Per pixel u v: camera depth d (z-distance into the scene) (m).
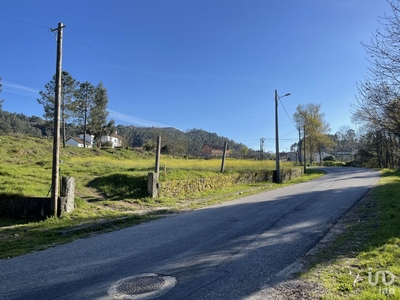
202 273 4.82
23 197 10.78
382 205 10.23
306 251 5.87
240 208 11.90
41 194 12.09
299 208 11.09
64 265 5.56
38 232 8.51
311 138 67.19
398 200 11.01
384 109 5.90
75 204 11.68
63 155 29.62
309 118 66.00
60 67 10.60
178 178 18.16
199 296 3.97
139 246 6.73
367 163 60.47
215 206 13.21
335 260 5.22
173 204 13.84
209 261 5.43
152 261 5.57
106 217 10.40
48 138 45.59
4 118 76.88
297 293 3.96
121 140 93.19
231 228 8.20
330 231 7.44
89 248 6.77
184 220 9.84
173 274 4.83
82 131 64.69
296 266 5.02
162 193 15.30
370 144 56.75
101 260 5.78
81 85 51.38
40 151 28.61
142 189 15.25
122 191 15.09
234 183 22.55
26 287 4.53
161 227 8.84
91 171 19.66
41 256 6.28
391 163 49.78
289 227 8.04
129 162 27.53
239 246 6.38
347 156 102.00
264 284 4.30
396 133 6.07
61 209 10.39
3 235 8.27
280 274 4.68
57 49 10.59
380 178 24.25
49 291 4.34
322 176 33.94
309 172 42.81
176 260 5.57
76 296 4.12
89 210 11.51
